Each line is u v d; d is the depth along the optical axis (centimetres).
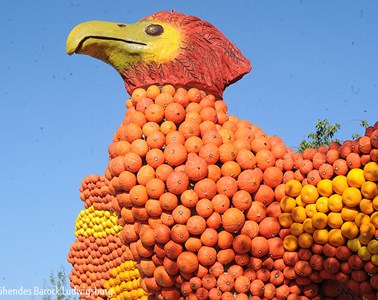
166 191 904
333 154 884
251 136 934
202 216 894
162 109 924
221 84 968
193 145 909
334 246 878
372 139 861
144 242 905
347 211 870
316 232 883
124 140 926
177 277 907
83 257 1163
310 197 887
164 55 946
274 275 902
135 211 908
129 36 948
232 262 904
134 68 951
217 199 895
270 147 925
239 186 903
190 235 898
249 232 898
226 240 894
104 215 1123
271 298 905
